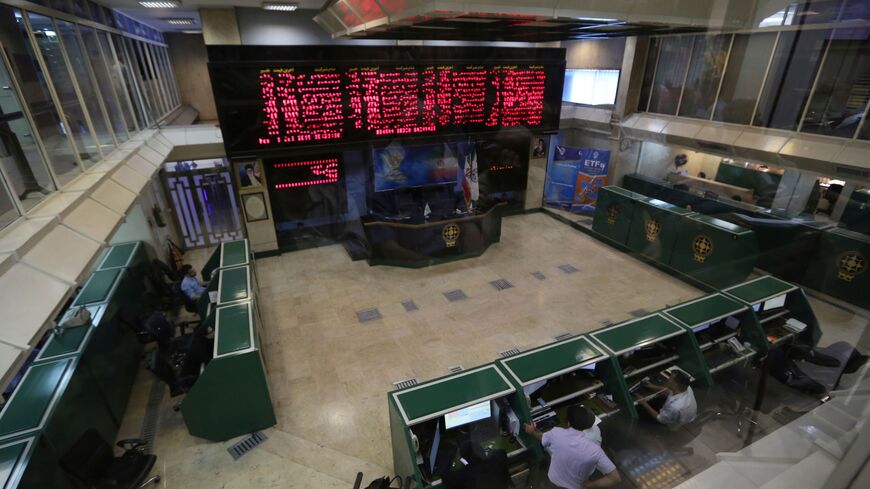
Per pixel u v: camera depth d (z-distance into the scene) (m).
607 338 4.37
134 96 7.64
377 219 8.68
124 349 5.59
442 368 5.84
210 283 6.36
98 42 6.09
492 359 6.00
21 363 2.40
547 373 3.89
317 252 9.39
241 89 7.40
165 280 7.62
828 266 5.51
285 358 6.07
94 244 3.70
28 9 4.07
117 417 4.92
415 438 3.38
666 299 7.39
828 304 5.16
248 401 4.66
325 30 8.64
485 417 3.72
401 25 4.96
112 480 3.90
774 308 5.10
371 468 4.41
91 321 4.93
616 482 3.34
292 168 8.77
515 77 9.35
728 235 7.00
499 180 10.84
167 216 8.87
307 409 5.17
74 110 4.88
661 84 7.14
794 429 1.05
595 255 9.09
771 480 0.98
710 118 4.98
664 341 4.64
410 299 7.50
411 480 3.43
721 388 4.21
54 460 3.58
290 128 7.93
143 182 5.65
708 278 7.44
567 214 11.17
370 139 8.59
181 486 4.22
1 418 3.64
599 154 10.53
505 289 7.79
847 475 0.82
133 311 6.08
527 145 10.69
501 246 9.58
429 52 8.41
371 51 7.96
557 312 7.09
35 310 2.70
